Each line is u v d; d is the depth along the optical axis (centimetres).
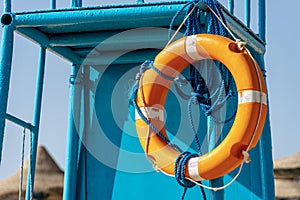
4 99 539
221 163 484
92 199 639
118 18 525
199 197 612
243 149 485
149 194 626
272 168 616
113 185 637
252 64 493
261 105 487
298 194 2528
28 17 539
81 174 646
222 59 502
